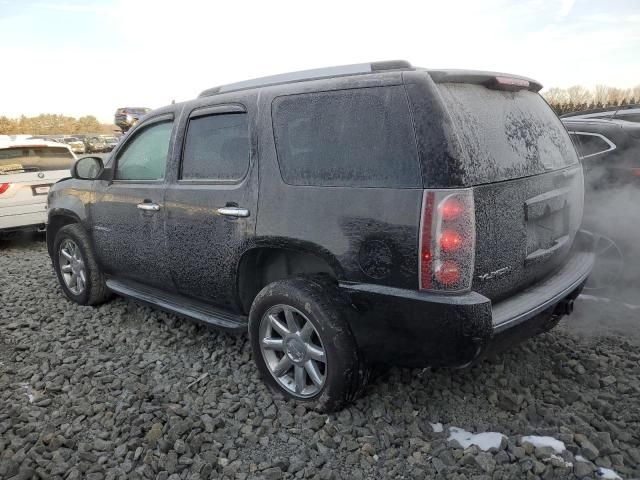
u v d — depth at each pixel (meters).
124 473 2.62
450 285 2.49
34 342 4.30
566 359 3.56
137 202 4.09
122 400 3.29
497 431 2.82
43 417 3.15
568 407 3.03
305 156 3.00
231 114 3.47
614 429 2.77
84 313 4.89
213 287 3.58
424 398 3.13
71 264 5.11
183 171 3.78
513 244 2.81
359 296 2.74
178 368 3.72
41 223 8.23
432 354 2.64
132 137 4.33
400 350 2.75
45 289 5.72
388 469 2.58
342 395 2.89
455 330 2.49
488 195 2.61
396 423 2.93
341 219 2.79
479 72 2.92
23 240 9.21
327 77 3.07
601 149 4.68
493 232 2.66
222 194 3.39
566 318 4.27
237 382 3.47
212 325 3.64
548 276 3.27
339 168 2.84
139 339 4.27
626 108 5.66
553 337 3.90
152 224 3.96
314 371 3.01
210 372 3.63
